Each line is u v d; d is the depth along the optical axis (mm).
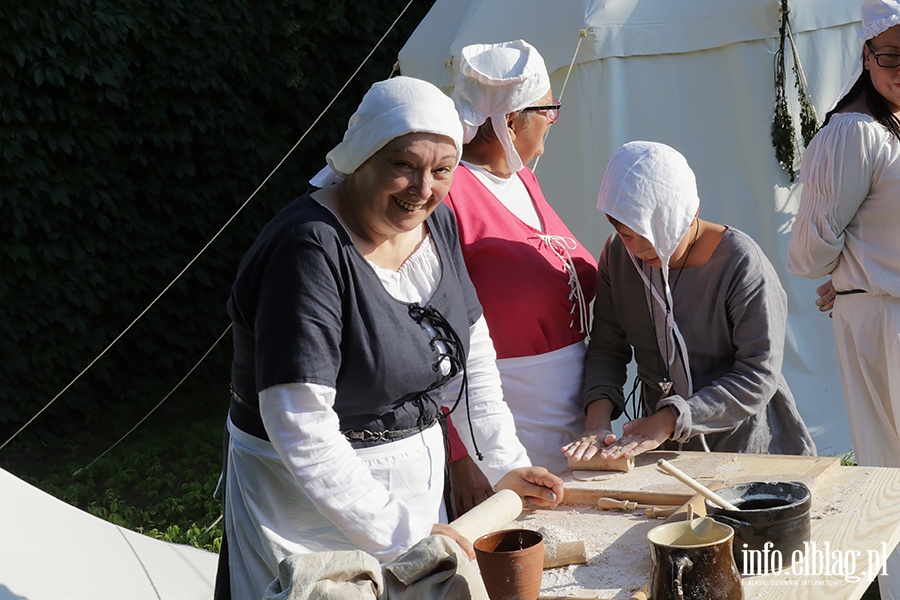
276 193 7707
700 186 4883
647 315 2662
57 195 6289
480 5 5383
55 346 6508
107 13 6578
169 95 7008
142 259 6934
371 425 1938
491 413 2232
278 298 1796
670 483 2189
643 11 4855
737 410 2467
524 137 2648
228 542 2012
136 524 5180
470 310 2174
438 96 1877
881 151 3008
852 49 4809
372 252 1960
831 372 4906
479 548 1670
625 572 1763
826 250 3143
